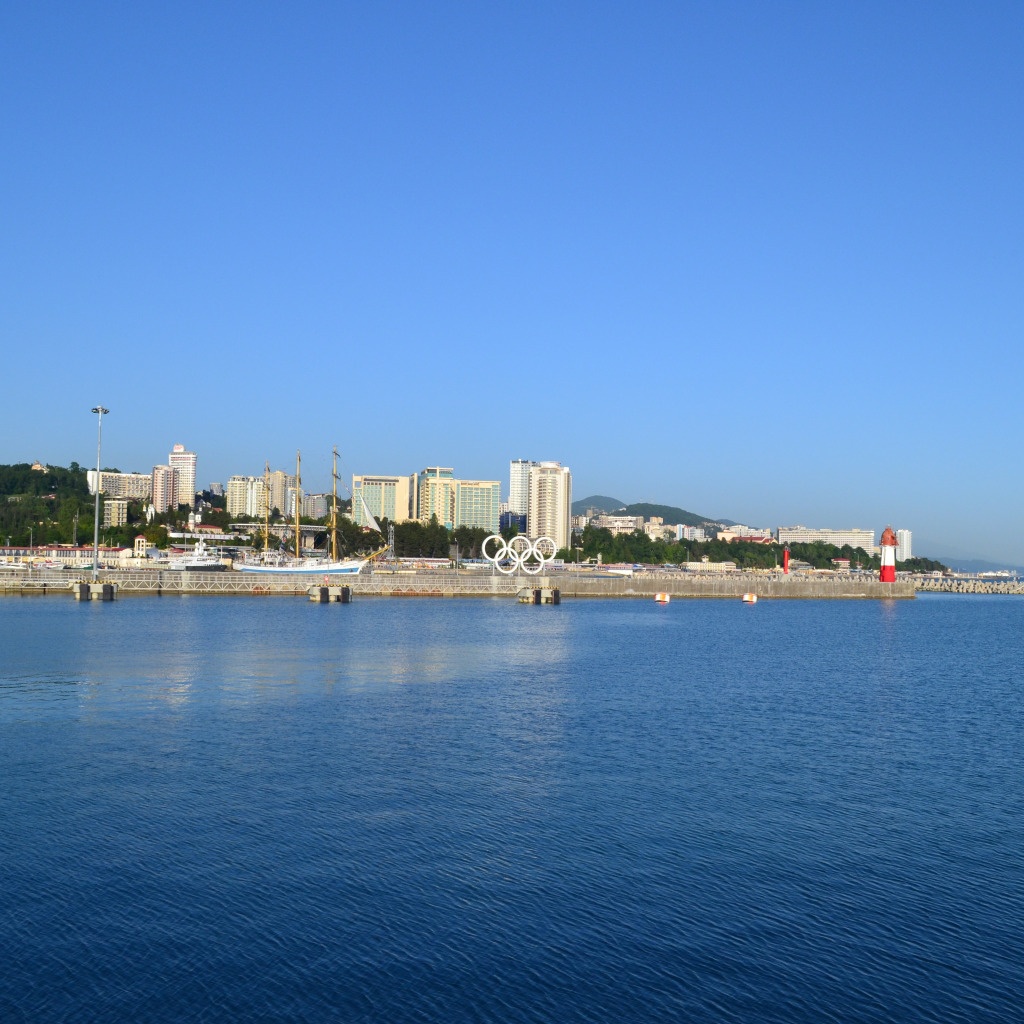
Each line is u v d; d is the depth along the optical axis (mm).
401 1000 28219
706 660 116000
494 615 188625
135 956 30578
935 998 28906
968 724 73188
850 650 137500
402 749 58938
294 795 48188
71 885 36062
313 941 31750
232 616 169000
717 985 29391
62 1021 26828
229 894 35375
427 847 40656
